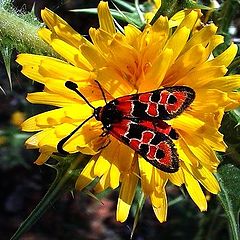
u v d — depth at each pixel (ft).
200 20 0.27
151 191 0.22
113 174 0.22
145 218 0.58
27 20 0.27
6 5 0.27
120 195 0.23
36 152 0.33
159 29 0.22
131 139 0.22
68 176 0.23
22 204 0.66
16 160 0.55
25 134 0.50
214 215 0.40
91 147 0.22
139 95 0.22
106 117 0.22
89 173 0.22
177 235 0.52
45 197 0.22
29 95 0.22
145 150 0.22
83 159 0.23
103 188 0.22
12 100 0.63
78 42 0.23
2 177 0.66
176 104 0.22
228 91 0.22
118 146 0.22
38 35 0.25
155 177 0.22
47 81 0.22
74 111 0.22
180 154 0.22
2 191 0.66
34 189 0.66
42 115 0.22
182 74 0.23
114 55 0.22
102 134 0.22
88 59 0.22
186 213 0.52
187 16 0.23
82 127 0.22
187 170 0.23
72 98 0.23
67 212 0.63
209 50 0.23
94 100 0.23
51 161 0.25
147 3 0.35
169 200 0.49
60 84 0.22
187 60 0.22
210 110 0.22
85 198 0.63
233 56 0.23
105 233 0.63
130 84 0.23
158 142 0.22
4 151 0.55
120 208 0.23
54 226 0.63
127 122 0.22
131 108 0.22
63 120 0.22
